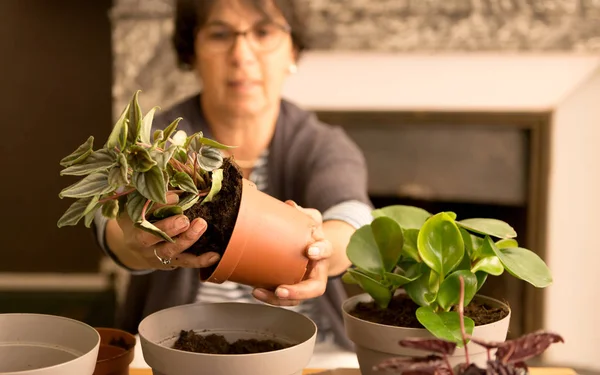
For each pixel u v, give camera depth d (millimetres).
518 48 2125
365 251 825
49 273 2617
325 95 2217
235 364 670
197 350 779
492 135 2227
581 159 2205
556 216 2240
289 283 773
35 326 739
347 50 2141
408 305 831
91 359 667
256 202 736
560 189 2227
